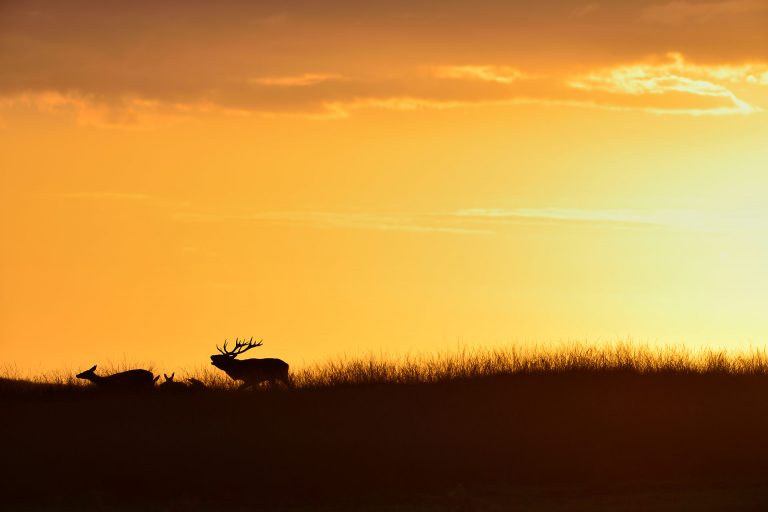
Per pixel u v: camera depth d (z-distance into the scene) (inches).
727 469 2204.7
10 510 1887.3
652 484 2085.4
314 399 2834.6
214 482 2059.5
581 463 2206.0
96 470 2110.0
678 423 2472.9
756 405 2669.8
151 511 1878.7
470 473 2146.9
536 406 2655.0
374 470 2128.4
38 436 2364.7
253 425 2490.2
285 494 2007.9
